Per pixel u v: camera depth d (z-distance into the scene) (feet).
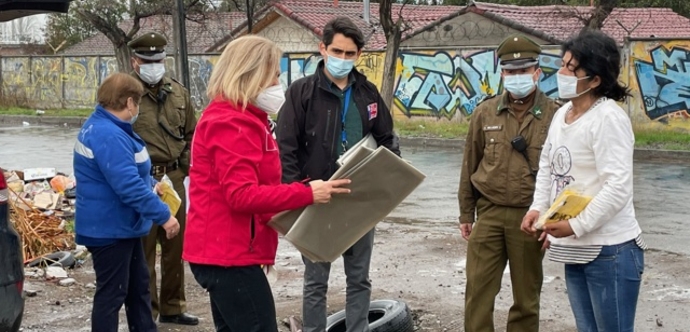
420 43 98.68
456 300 23.32
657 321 20.95
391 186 13.60
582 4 107.55
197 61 104.47
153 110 20.74
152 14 93.30
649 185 46.78
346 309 18.38
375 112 18.11
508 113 17.20
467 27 95.09
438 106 85.40
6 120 105.29
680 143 65.72
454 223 35.53
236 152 12.61
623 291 13.46
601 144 13.11
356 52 17.43
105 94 16.83
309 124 17.65
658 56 71.61
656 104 72.13
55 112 109.29
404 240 31.68
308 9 112.06
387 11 73.51
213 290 13.23
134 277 17.95
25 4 17.30
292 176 17.48
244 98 12.73
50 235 28.55
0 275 15.14
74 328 20.67
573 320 21.16
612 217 13.14
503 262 17.65
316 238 13.39
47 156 63.05
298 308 22.40
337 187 13.12
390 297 23.71
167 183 18.78
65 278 24.95
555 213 13.19
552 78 77.51
